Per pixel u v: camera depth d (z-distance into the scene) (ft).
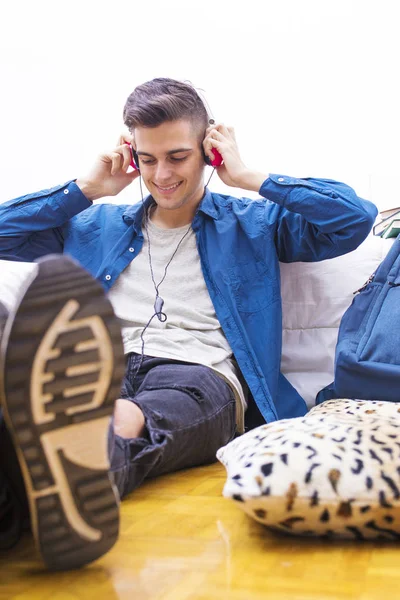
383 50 8.54
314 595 2.63
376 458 3.38
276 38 8.78
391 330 5.63
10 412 2.62
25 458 2.66
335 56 8.66
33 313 2.59
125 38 9.21
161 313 5.89
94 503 2.77
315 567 2.95
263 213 6.50
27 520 3.37
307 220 6.11
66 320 2.64
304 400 6.46
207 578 2.85
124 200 8.79
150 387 4.93
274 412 5.78
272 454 3.38
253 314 6.17
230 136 6.17
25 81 9.33
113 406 2.77
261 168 8.85
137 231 6.32
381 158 8.57
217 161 6.14
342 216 6.01
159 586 2.77
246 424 6.16
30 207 6.44
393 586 2.70
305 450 3.40
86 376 2.70
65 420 2.69
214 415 4.99
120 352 2.74
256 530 3.51
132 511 3.93
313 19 8.69
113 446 3.44
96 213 6.67
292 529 3.30
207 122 6.10
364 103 8.60
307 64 8.72
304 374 6.70
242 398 5.70
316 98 8.71
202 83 8.98
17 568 3.05
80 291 2.66
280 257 6.68
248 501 3.22
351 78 8.63
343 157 8.68
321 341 6.68
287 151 8.80
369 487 3.23
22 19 9.29
